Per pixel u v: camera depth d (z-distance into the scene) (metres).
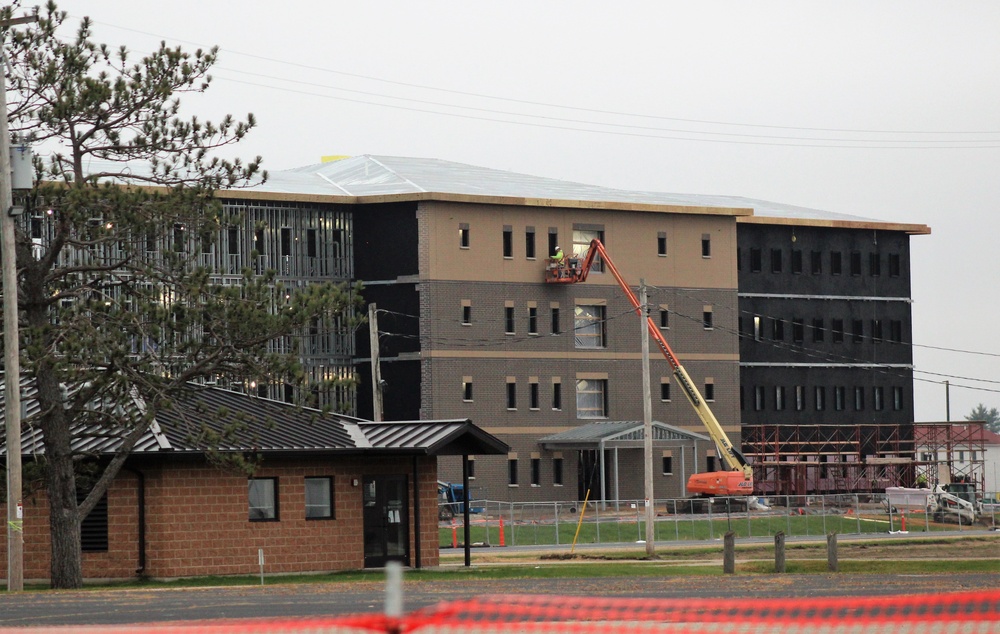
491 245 113.31
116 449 44.91
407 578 44.78
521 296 114.25
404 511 50.34
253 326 44.03
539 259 115.06
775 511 98.88
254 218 108.38
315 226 110.94
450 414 110.44
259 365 44.78
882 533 89.81
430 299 110.38
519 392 113.56
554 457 114.44
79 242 43.56
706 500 91.19
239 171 46.19
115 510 45.97
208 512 46.44
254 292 45.12
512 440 112.75
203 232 44.91
